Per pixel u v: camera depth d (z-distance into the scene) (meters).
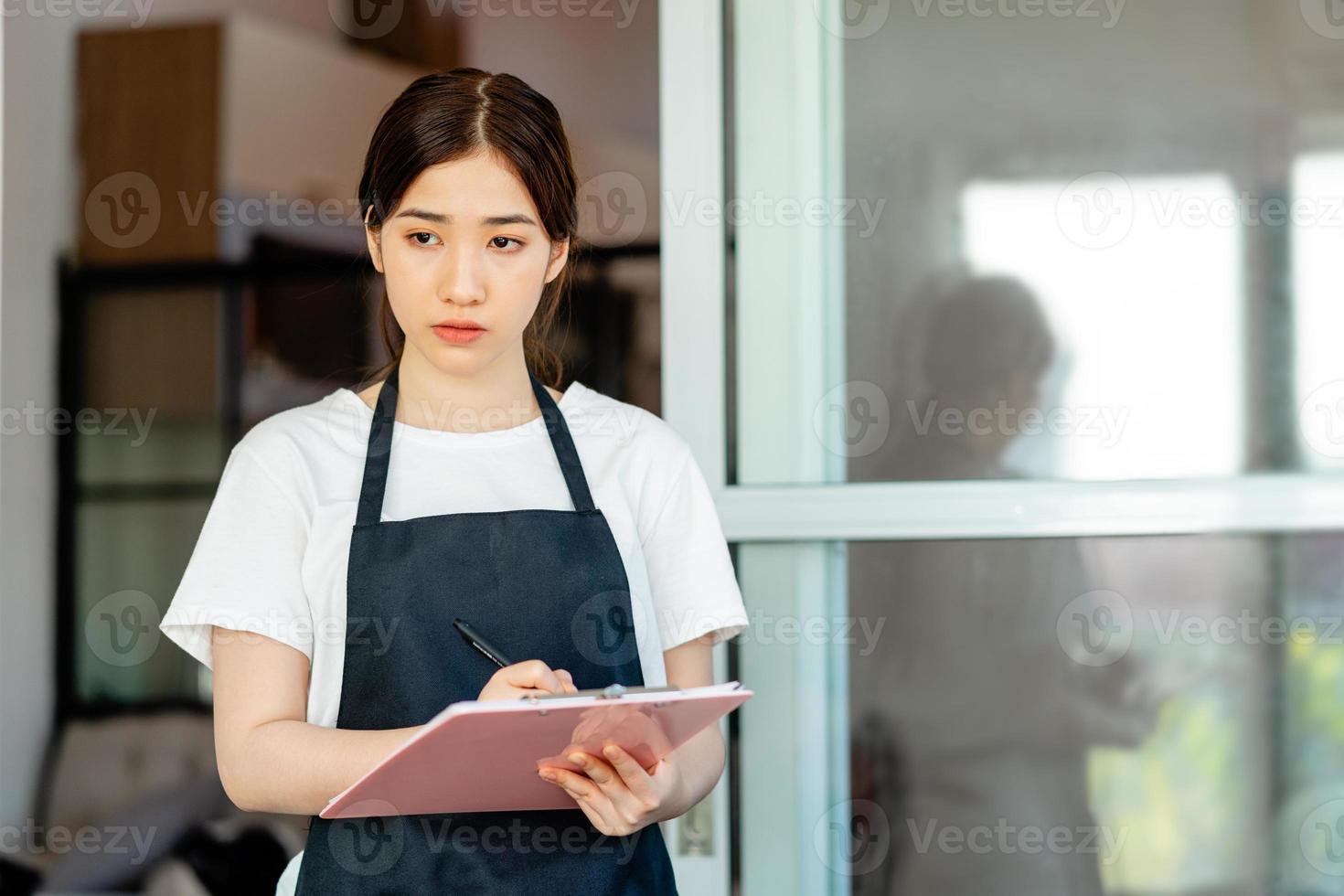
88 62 2.21
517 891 1.28
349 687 1.30
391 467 1.38
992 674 1.87
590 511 1.38
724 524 1.91
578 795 1.21
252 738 1.26
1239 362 1.85
